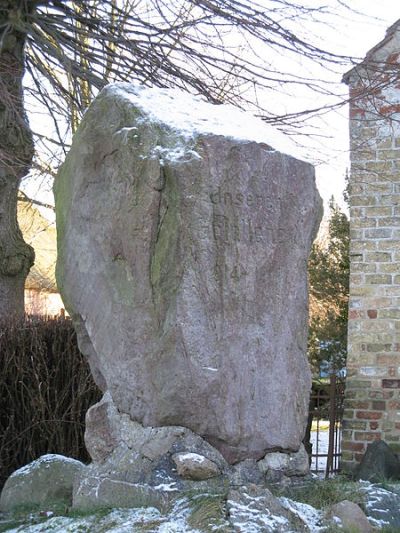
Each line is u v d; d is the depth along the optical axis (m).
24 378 7.77
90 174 4.99
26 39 9.48
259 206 4.64
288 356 4.77
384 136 8.10
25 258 9.52
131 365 4.69
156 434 4.55
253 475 4.60
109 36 9.22
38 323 7.98
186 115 4.83
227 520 3.94
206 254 4.50
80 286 5.04
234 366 4.55
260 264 4.65
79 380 7.81
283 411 4.71
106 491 4.57
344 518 4.25
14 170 9.16
